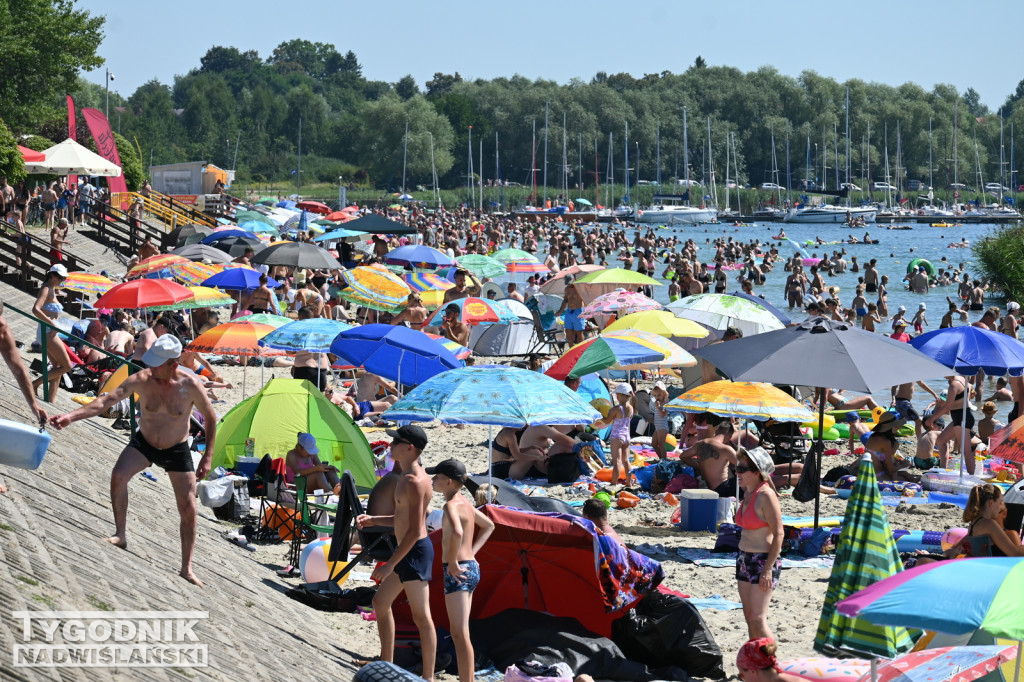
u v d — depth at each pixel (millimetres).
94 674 12250
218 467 30984
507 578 22609
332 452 31625
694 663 21438
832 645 18516
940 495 35594
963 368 40625
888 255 172625
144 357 18500
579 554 22188
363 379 48156
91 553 17047
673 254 135875
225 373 55062
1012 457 29234
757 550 20875
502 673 20875
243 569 24531
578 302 62625
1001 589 13570
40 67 128875
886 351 27547
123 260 87938
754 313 51094
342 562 25281
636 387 57094
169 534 23062
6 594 13047
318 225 131125
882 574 18609
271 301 60938
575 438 40000
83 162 90812
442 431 46156
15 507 17031
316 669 18625
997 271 111625
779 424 39031
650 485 37250
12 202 81688
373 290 60031
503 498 26688
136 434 18859
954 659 16578
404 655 21391
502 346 59938
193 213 130750
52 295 33406
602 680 20828
